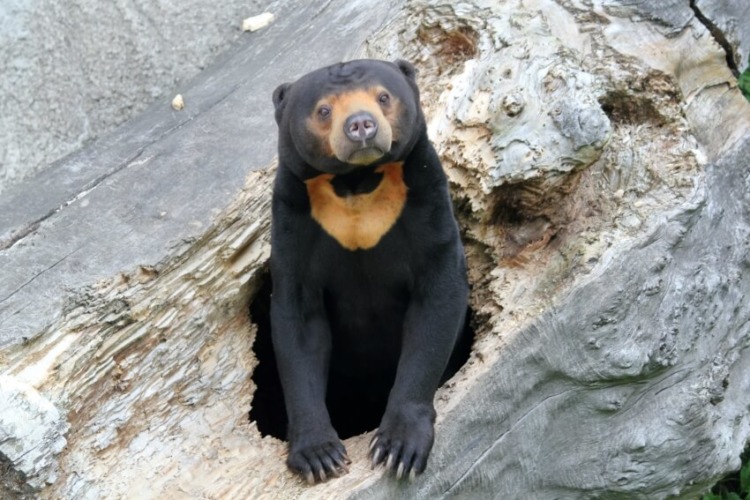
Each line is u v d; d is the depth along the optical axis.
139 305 5.62
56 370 5.27
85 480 5.16
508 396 5.60
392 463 5.17
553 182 5.92
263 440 5.60
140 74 7.80
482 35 6.55
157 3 7.84
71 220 6.02
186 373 5.71
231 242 5.99
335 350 6.09
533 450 5.78
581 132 5.84
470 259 6.30
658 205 6.00
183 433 5.54
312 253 5.57
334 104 5.08
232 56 7.62
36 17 7.38
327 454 5.24
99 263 5.71
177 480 5.30
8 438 4.90
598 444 5.96
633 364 5.77
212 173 6.34
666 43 6.55
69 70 7.54
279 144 5.45
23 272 5.64
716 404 6.35
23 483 5.00
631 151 6.30
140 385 5.56
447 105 6.32
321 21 7.55
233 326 6.01
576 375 5.74
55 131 7.49
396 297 5.74
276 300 5.60
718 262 6.27
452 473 5.46
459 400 5.46
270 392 6.79
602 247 5.80
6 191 6.48
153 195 6.19
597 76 6.40
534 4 6.60
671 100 6.43
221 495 5.22
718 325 6.31
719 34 6.76
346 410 6.75
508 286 5.93
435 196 5.45
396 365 6.17
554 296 5.70
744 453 7.84
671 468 6.15
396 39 7.00
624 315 5.76
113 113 7.73
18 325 5.33
